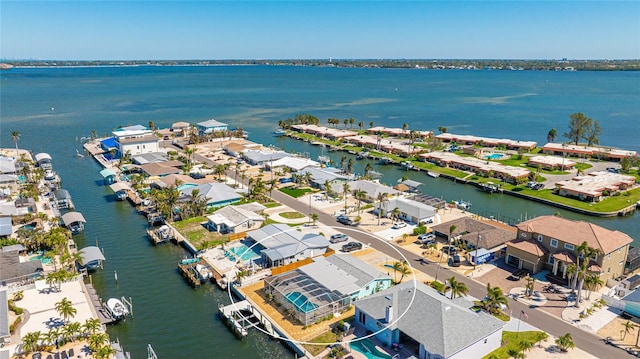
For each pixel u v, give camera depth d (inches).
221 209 4692.4
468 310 2674.7
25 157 7209.6
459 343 2411.4
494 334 2546.8
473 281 3408.0
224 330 2923.2
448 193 5999.0
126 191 5521.7
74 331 2608.3
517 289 3272.6
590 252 3048.7
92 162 7229.3
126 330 2910.9
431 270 3590.1
